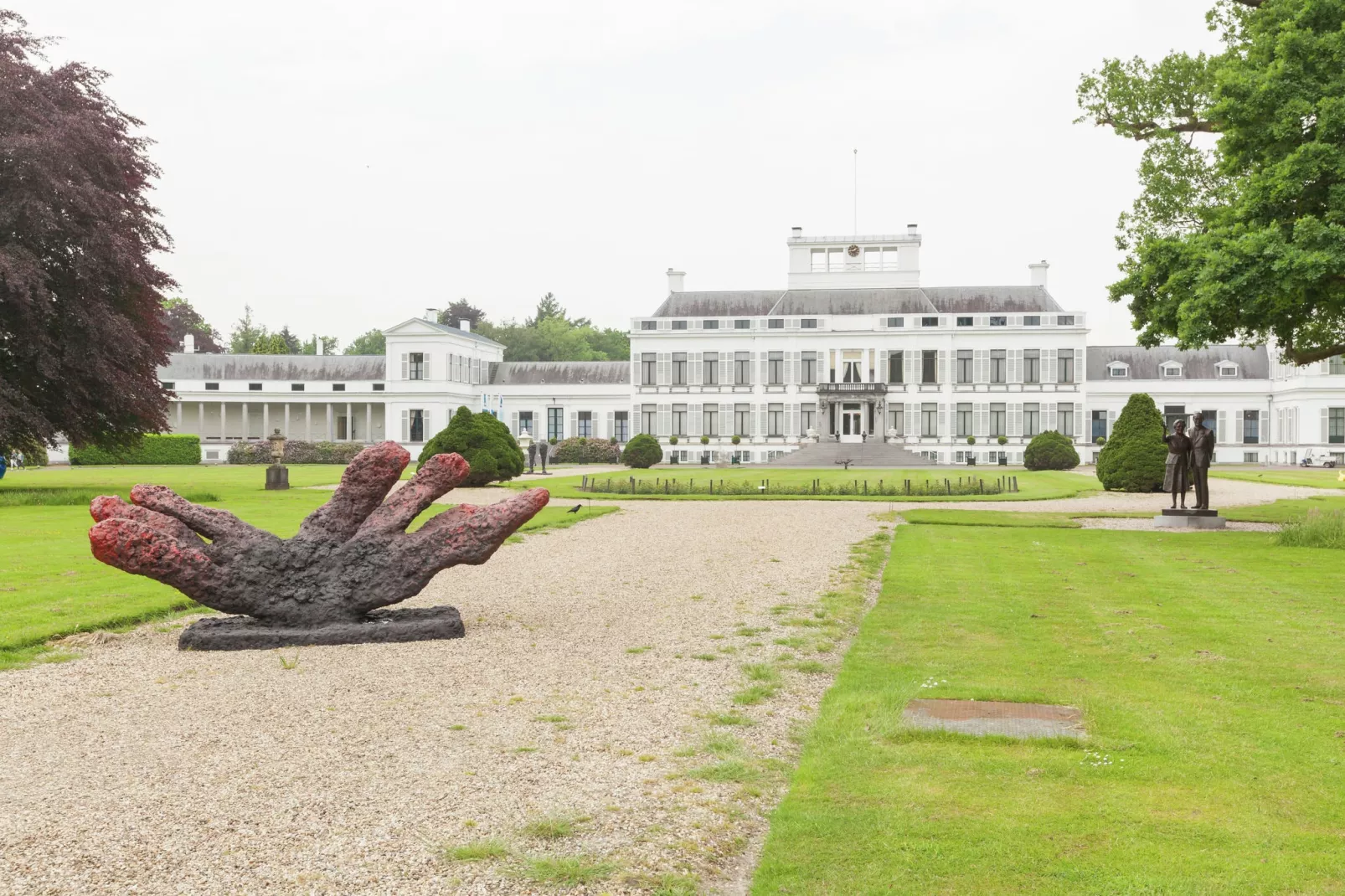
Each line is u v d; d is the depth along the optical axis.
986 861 5.83
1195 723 8.38
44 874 5.64
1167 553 20.27
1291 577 16.83
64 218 32.97
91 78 36.41
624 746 7.95
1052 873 5.68
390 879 5.60
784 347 84.31
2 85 32.94
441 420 91.81
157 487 12.48
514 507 12.66
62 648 11.70
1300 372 77.38
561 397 96.31
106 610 13.70
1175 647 11.32
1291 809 6.56
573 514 29.59
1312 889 5.47
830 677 10.23
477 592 15.84
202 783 7.08
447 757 7.64
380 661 11.02
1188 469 26.97
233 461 85.19
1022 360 81.69
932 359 82.81
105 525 11.53
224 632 11.73
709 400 85.25
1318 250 21.84
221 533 12.21
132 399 35.34
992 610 13.70
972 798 6.77
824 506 33.97
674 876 5.68
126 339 33.81
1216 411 85.12
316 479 50.81
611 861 5.85
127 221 35.25
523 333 141.75
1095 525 27.23
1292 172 22.86
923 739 8.02
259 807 6.61
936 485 42.12
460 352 94.69
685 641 12.07
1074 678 9.91
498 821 6.41
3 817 6.46
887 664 10.55
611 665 10.79
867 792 6.88
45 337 32.34
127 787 7.00
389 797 6.80
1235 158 25.77
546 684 9.96
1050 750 7.74
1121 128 30.67
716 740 8.07
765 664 10.76
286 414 95.31
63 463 81.94
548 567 18.78
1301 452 77.56
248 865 5.76
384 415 99.38
